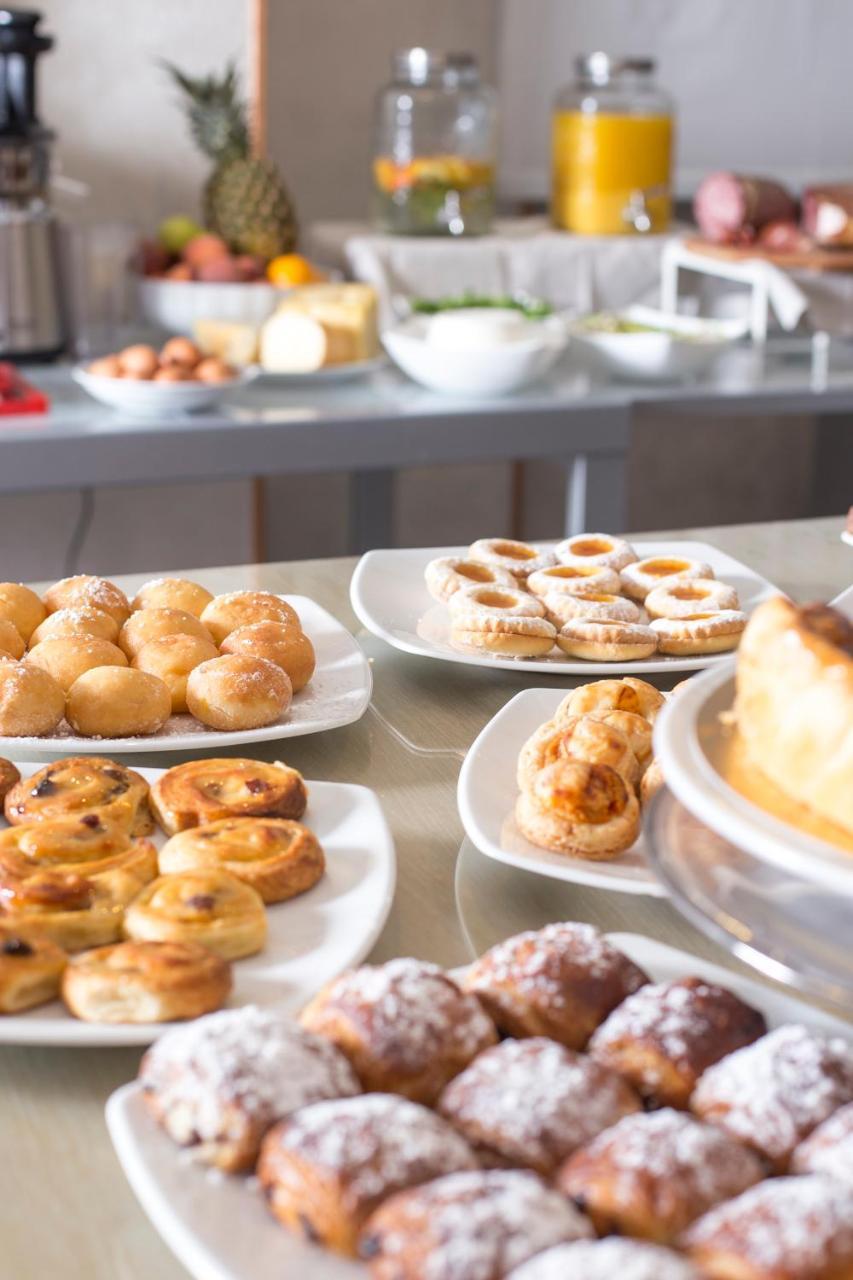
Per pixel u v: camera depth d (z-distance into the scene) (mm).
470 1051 444
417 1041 437
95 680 741
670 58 2686
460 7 2576
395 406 1852
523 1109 406
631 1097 427
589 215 2324
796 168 2816
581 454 1908
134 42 2256
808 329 2186
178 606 872
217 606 854
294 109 2527
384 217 2285
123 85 2273
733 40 2697
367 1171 379
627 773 652
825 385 2023
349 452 1804
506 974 478
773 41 2719
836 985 431
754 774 494
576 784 613
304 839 593
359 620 960
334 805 655
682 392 1958
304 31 2488
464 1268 341
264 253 2176
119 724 736
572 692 724
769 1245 347
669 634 865
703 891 487
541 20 2609
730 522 2951
